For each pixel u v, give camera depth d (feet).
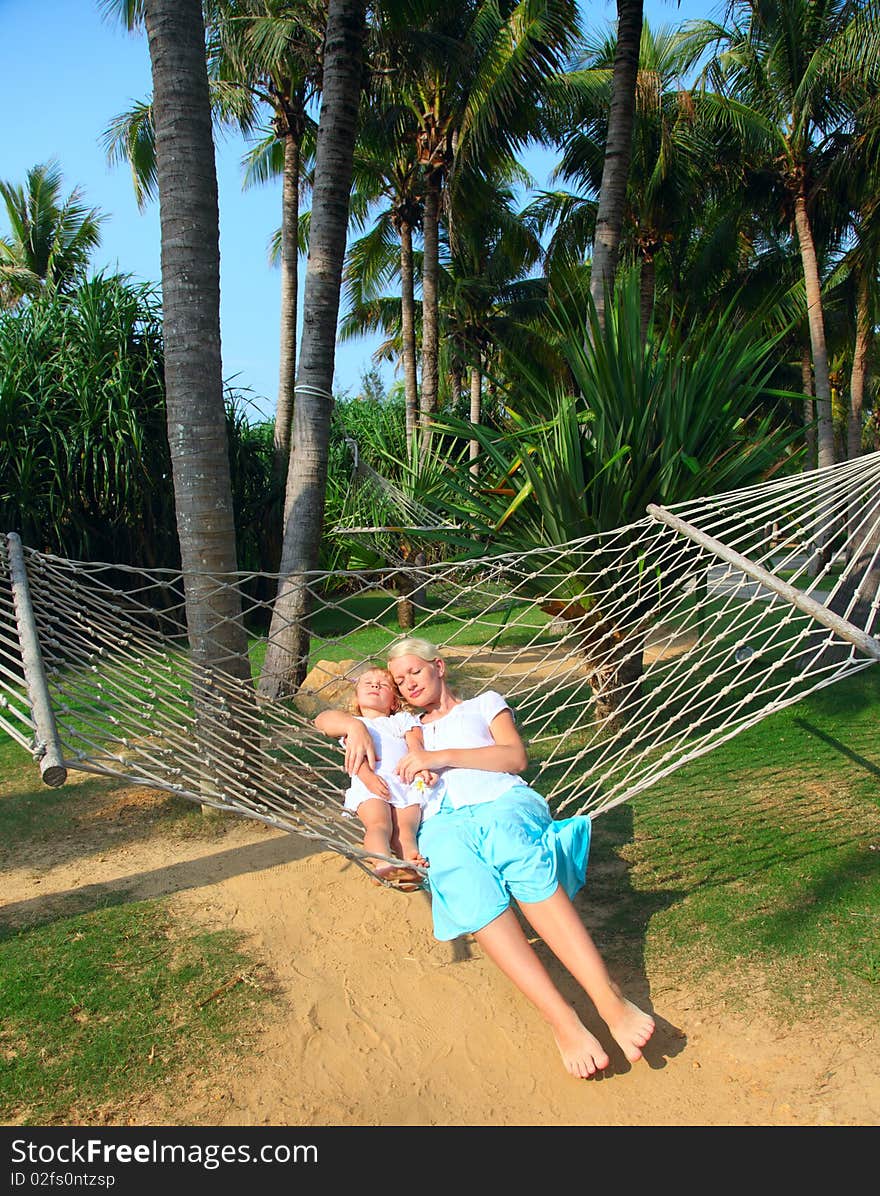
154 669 13.43
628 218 53.83
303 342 20.77
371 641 32.83
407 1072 8.82
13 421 33.53
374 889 12.73
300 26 37.42
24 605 10.89
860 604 21.76
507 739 10.76
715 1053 8.78
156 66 15.19
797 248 58.44
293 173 46.37
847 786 15.55
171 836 14.52
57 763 8.51
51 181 67.00
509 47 38.70
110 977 10.34
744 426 20.36
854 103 42.32
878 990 9.51
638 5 24.66
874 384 95.09
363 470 30.60
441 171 46.01
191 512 15.26
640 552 17.20
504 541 18.24
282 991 10.18
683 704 20.86
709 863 12.80
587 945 8.84
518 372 22.98
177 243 15.15
